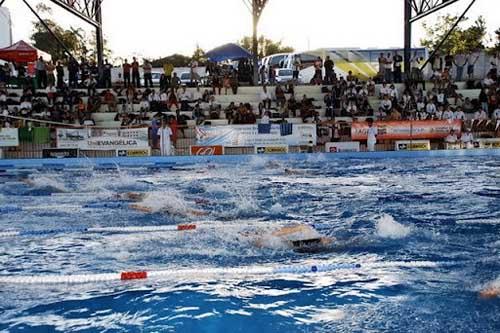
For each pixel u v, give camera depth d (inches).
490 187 406.3
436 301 169.0
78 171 565.9
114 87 851.4
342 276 196.1
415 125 683.4
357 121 703.7
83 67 891.4
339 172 522.0
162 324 154.4
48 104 773.9
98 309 166.7
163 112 772.6
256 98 829.8
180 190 416.8
